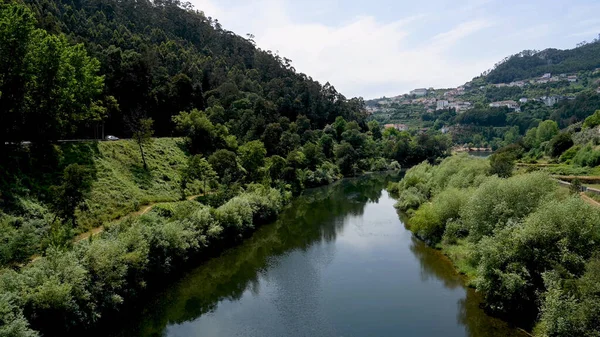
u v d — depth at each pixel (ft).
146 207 150.20
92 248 92.07
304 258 142.72
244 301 108.27
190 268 131.13
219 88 388.98
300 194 282.97
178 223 131.44
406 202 211.61
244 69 515.91
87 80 165.37
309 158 353.72
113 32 368.48
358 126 517.55
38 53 133.90
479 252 98.94
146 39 401.49
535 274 85.97
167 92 291.17
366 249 151.02
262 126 332.39
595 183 170.30
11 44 121.90
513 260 89.10
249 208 173.99
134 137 188.55
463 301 101.60
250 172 241.76
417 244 153.17
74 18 335.47
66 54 151.23
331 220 201.36
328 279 122.11
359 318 95.91
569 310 68.44
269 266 135.03
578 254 80.59
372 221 196.54
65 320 77.51
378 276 122.62
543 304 78.54
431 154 464.65
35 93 138.00
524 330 84.02
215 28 584.81
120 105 250.98
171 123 279.08
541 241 85.61
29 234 103.81
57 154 144.56
